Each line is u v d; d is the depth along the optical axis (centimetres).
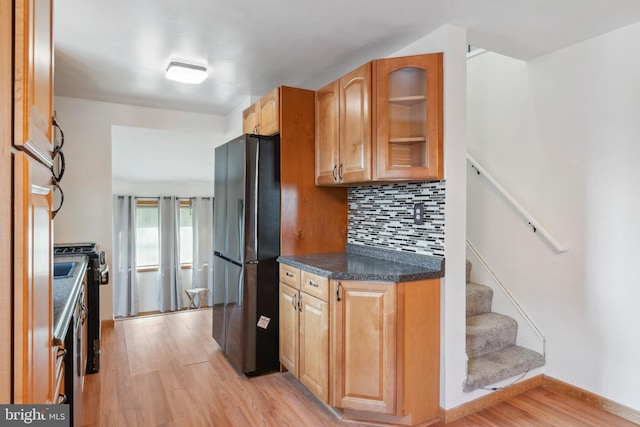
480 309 286
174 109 414
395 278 200
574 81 240
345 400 210
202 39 239
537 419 216
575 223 240
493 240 292
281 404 233
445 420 213
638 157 211
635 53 211
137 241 681
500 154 287
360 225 291
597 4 191
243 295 267
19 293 70
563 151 247
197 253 722
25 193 71
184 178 671
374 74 220
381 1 191
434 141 212
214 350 319
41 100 89
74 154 371
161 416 218
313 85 334
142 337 349
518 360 247
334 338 212
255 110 322
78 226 373
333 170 259
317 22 215
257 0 191
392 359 202
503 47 245
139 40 240
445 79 213
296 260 257
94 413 220
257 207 269
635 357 212
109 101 383
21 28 70
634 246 213
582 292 237
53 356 109
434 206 224
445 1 189
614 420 214
